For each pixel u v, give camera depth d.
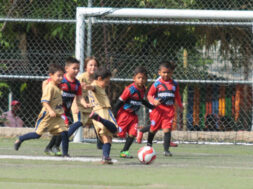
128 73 47.31
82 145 39.84
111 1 49.78
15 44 51.19
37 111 52.66
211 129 50.97
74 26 49.59
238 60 50.28
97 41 48.25
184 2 50.25
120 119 31.27
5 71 49.19
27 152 32.44
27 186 18.28
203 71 50.12
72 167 24.16
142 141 43.38
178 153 34.78
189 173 22.53
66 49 51.06
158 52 50.78
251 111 49.38
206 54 50.81
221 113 50.72
